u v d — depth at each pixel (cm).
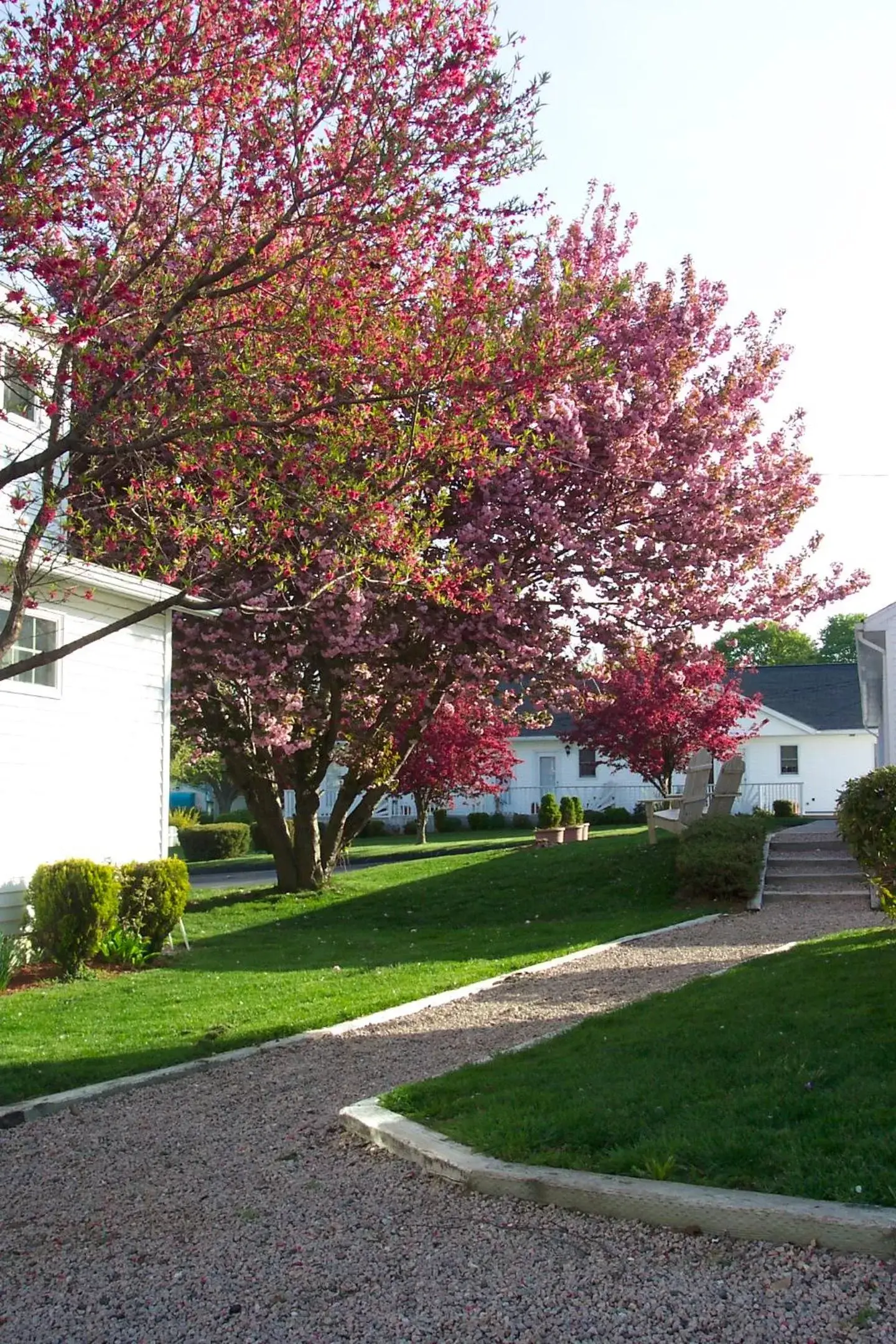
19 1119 635
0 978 1006
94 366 713
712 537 1442
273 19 693
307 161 723
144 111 702
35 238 698
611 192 1520
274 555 736
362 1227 430
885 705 1750
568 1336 332
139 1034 812
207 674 1579
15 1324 375
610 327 1399
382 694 1747
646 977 944
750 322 1548
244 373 720
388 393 718
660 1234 391
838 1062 536
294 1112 608
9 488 1091
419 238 747
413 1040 764
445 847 3045
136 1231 452
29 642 1137
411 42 682
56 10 648
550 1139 477
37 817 1135
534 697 1769
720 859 1455
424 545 744
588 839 2477
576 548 1386
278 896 1783
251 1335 353
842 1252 359
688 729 2452
